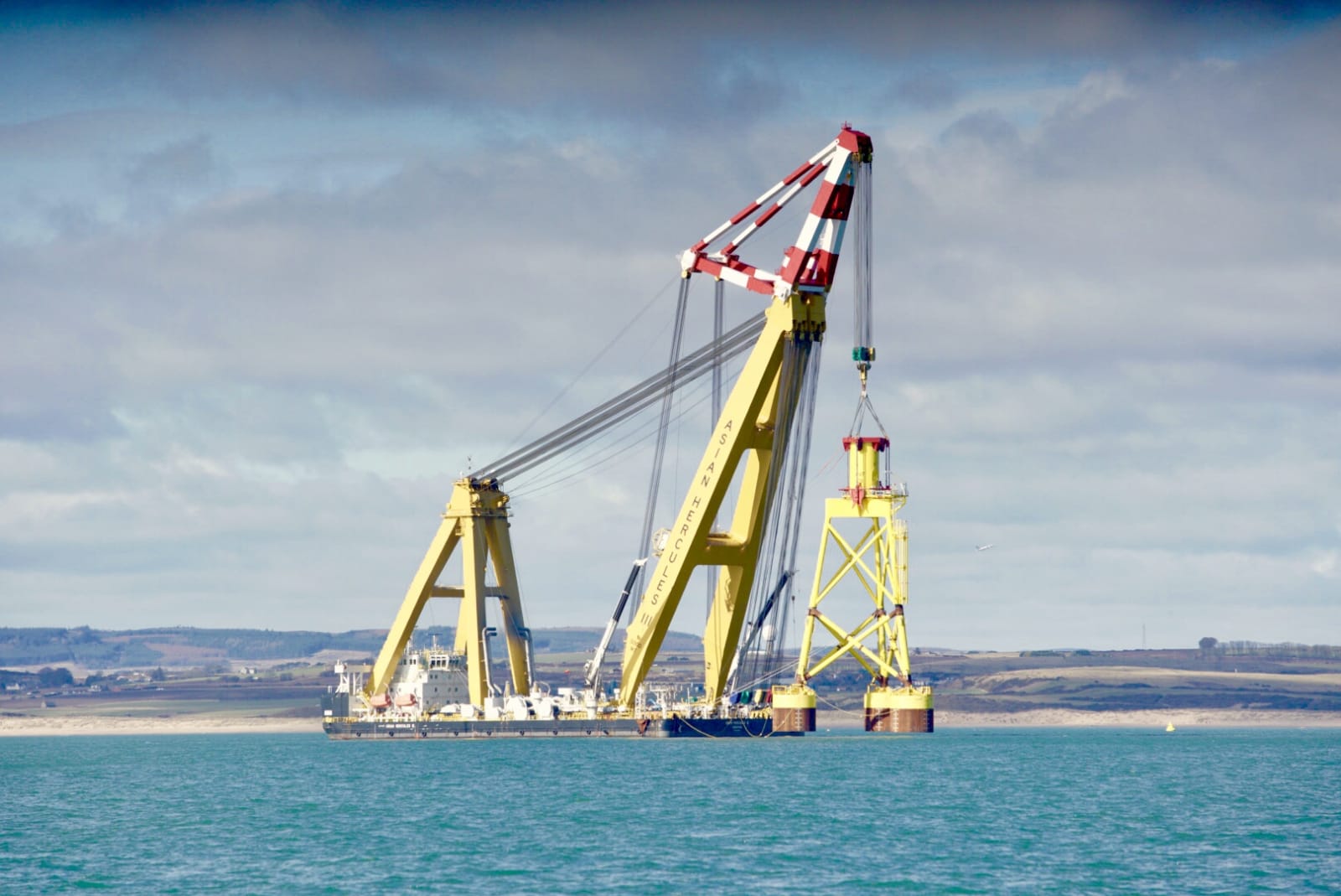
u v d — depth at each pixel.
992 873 73.50
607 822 91.12
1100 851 80.00
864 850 80.25
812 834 85.94
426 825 91.38
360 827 90.75
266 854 80.94
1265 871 74.06
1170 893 68.62
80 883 73.44
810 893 68.75
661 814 94.94
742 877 72.56
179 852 82.56
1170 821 91.81
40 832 92.12
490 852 80.00
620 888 70.12
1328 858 77.69
